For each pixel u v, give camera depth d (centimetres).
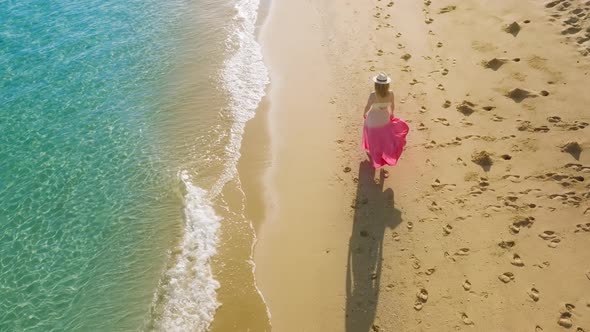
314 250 708
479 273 641
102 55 1270
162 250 766
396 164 813
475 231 694
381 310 614
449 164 802
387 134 745
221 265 723
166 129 1010
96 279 734
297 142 918
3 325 683
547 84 933
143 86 1148
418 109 920
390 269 661
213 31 1347
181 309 673
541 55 1011
